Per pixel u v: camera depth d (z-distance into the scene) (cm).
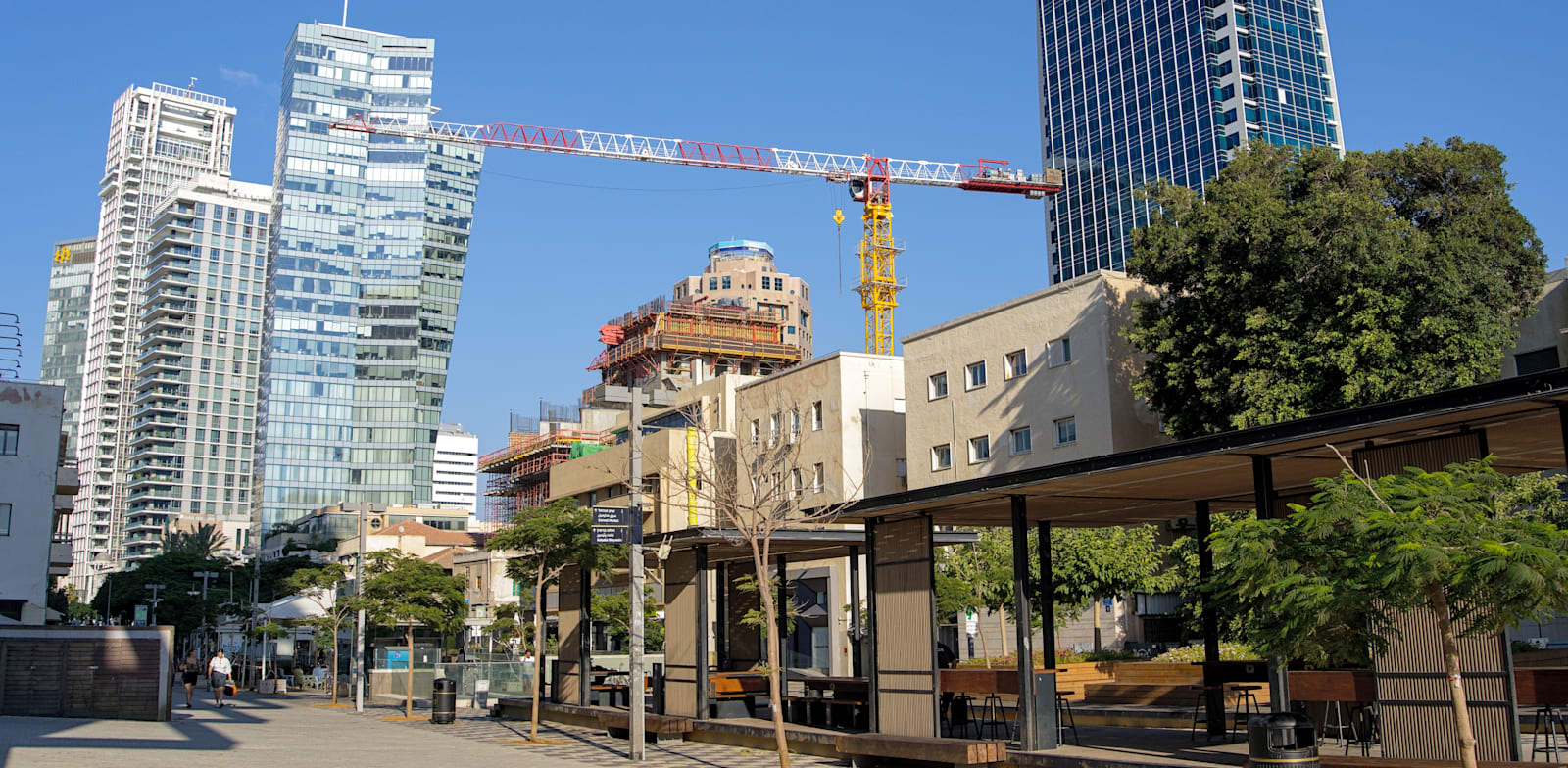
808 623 5172
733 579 2938
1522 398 1154
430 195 18738
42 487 5434
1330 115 12481
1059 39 14338
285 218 17962
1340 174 3634
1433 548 1008
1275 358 3391
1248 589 1202
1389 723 1387
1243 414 3359
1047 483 1642
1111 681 2736
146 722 2919
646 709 2752
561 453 9306
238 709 3722
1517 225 3491
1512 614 1063
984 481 1727
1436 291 3238
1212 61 12388
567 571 2945
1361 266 3278
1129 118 13225
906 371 5200
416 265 18412
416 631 6222
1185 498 1964
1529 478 2692
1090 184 13575
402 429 17850
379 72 18962
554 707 2841
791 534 2291
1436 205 3547
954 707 2139
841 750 1908
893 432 5384
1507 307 3391
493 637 6019
